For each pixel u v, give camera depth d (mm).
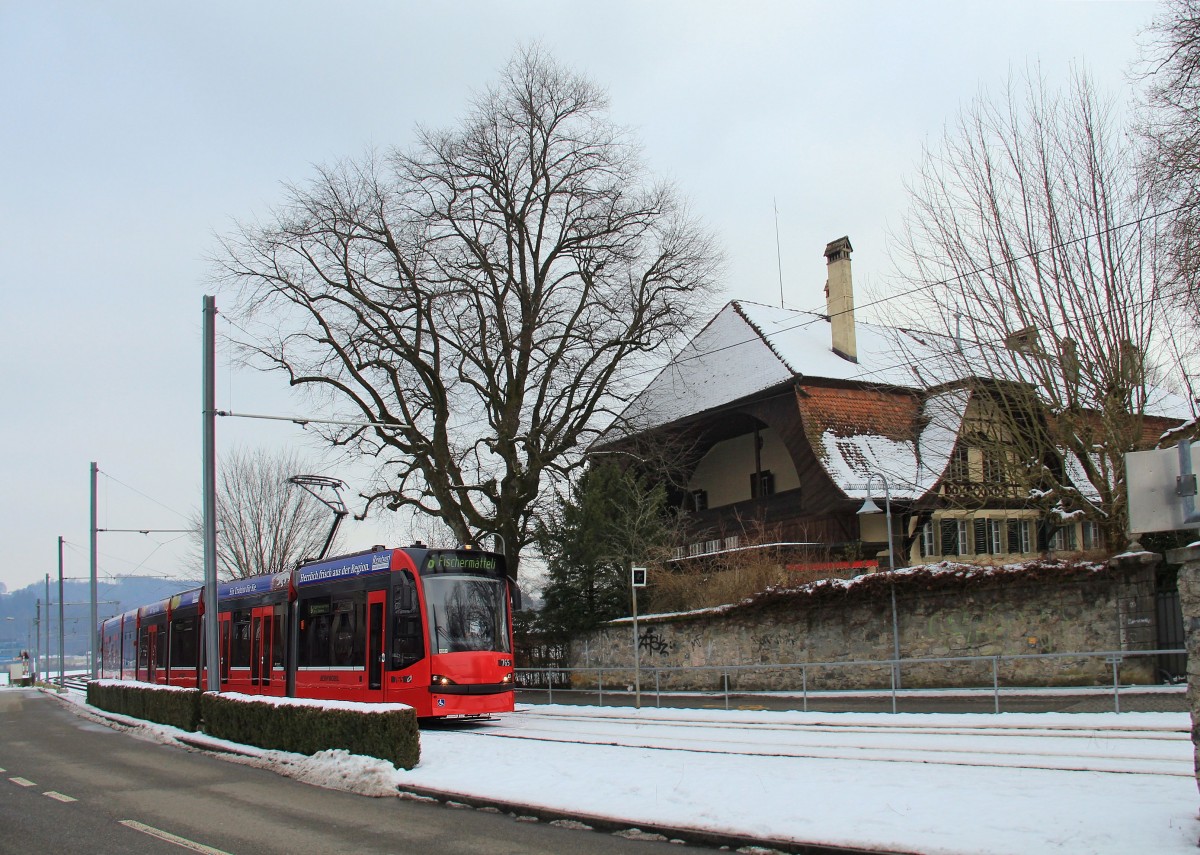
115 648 47719
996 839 8547
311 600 25812
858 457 38125
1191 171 22016
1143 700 17844
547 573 33344
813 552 37312
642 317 34906
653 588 31672
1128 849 7961
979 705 19281
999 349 23938
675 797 11336
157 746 21734
